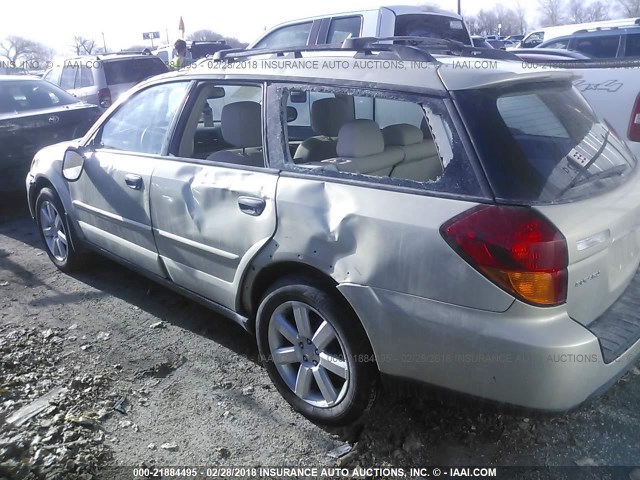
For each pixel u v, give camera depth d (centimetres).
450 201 238
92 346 368
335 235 263
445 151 246
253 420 297
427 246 237
